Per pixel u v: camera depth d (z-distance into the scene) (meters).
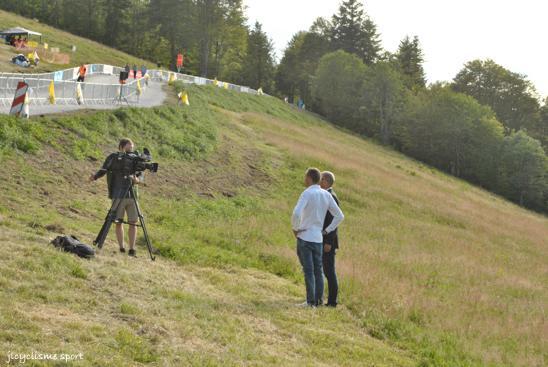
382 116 88.50
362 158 42.47
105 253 8.69
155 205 14.73
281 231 15.52
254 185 22.08
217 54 106.12
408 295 11.16
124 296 6.88
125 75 35.06
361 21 112.94
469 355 8.31
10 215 9.39
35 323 5.30
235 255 11.61
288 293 9.45
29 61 48.22
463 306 11.86
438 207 29.75
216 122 32.34
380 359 7.01
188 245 11.24
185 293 7.65
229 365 5.48
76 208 11.59
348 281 11.01
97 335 5.45
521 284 16.20
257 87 114.31
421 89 98.50
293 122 60.03
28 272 6.60
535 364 8.72
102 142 16.81
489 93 104.62
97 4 106.12
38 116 15.98
